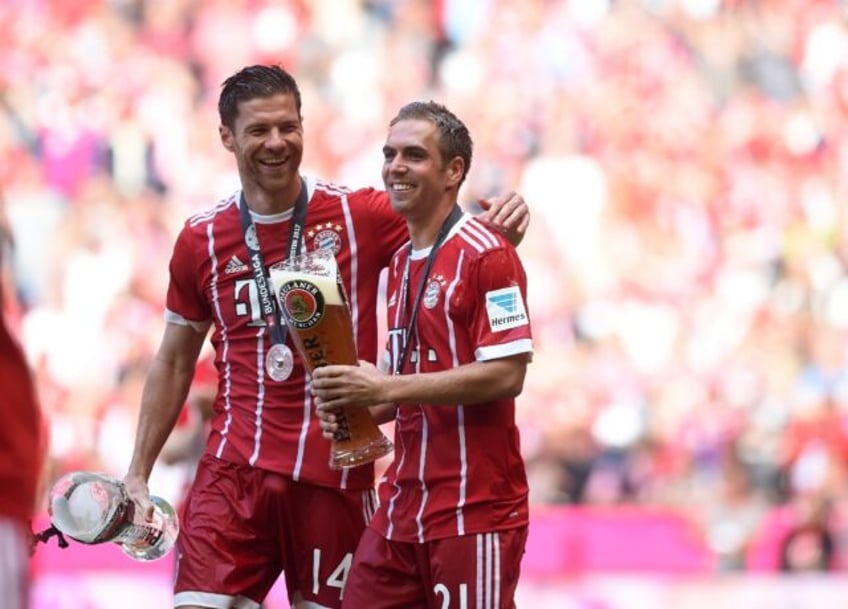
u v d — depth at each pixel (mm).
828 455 37719
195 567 15000
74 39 44500
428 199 13953
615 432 38219
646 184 43344
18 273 40719
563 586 29969
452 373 13516
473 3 45781
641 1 45938
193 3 45219
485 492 13930
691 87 45062
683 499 36875
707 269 42219
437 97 44969
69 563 27312
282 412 14906
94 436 37625
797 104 44969
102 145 43031
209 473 15203
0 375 8977
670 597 30234
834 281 42125
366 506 15180
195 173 43062
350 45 45438
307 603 15180
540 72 45125
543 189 43219
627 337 40500
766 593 30828
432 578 14102
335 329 13383
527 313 13797
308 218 14891
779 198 43500
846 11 45938
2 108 43250
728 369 40000
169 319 15438
